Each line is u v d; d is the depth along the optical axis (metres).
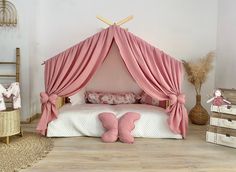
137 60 3.47
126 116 3.49
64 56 3.45
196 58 4.89
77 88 3.55
